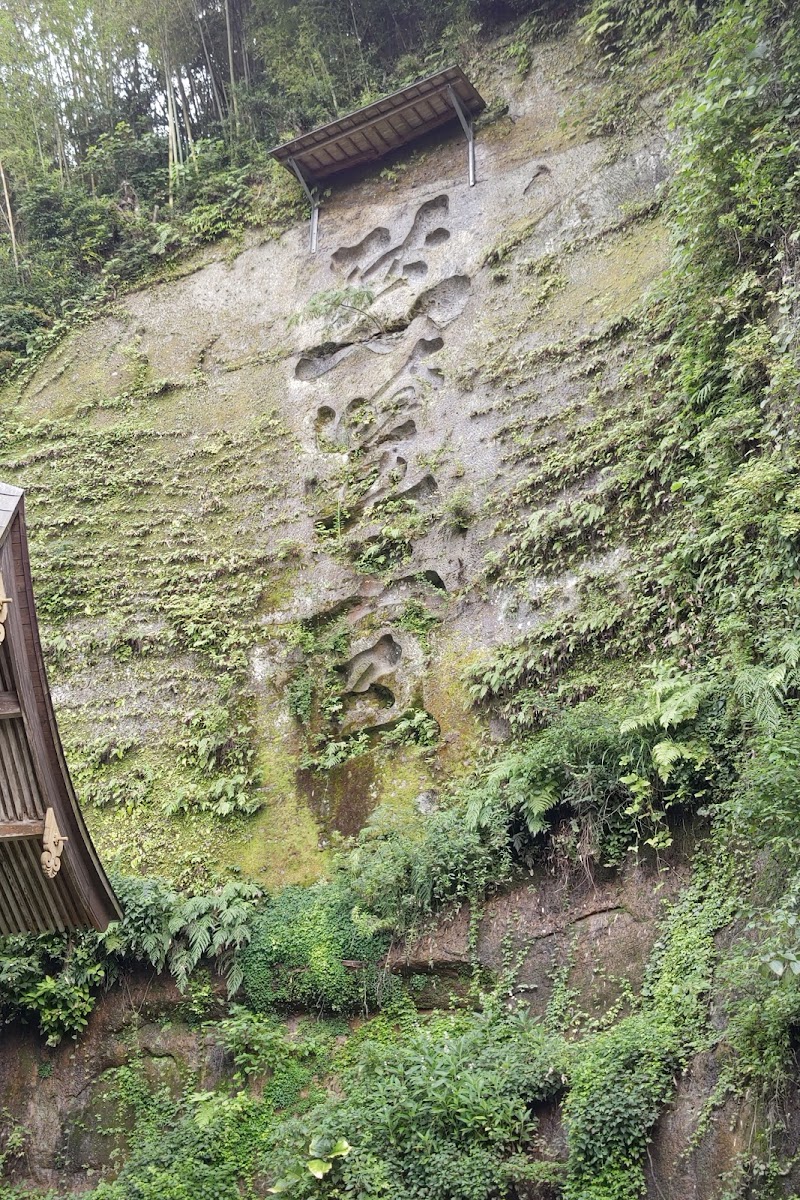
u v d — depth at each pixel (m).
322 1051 10.08
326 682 13.16
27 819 7.75
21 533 7.86
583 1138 7.62
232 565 14.62
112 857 12.49
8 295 19.00
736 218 11.05
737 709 8.91
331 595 13.84
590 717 10.02
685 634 10.17
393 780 11.91
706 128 11.41
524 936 9.65
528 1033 8.77
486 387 14.16
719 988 7.79
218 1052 10.45
